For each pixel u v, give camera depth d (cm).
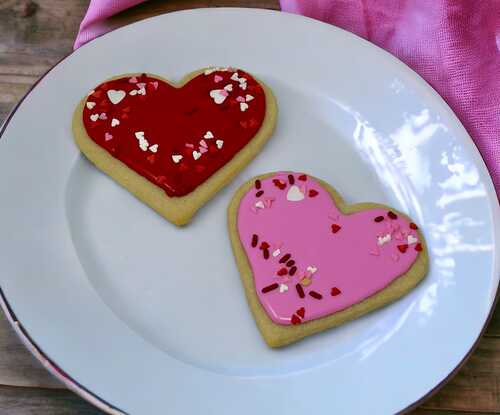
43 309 23
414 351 23
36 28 32
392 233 25
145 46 30
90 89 29
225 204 27
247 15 31
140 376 22
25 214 25
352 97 29
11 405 22
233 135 27
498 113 28
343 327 24
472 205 26
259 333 24
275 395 22
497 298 23
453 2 27
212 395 22
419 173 27
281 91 30
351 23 31
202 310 24
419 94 28
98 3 31
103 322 23
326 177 28
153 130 27
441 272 25
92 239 26
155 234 26
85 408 22
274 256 24
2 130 27
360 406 22
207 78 29
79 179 27
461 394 23
